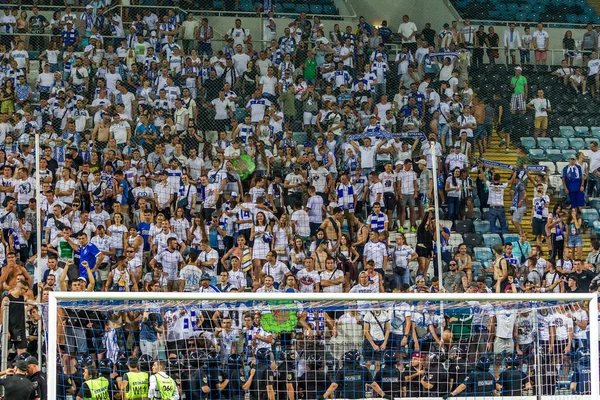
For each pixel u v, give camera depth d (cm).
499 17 7069
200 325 3647
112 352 3575
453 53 6212
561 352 3809
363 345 3634
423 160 5209
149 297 2844
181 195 5038
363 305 3578
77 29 6228
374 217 4928
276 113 5672
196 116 5644
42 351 3656
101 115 5559
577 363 3794
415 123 5862
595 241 4956
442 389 3659
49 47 6056
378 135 5475
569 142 6156
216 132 5650
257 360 3569
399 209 5169
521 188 5422
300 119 5819
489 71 6225
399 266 4638
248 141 5419
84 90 5841
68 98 5581
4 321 3378
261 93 5806
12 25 6288
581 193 5525
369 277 4384
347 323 3653
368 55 6378
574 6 7256
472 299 2931
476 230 5319
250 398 3569
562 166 5991
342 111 5794
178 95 5700
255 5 6731
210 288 4419
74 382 3450
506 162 5969
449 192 5222
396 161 5441
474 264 4934
